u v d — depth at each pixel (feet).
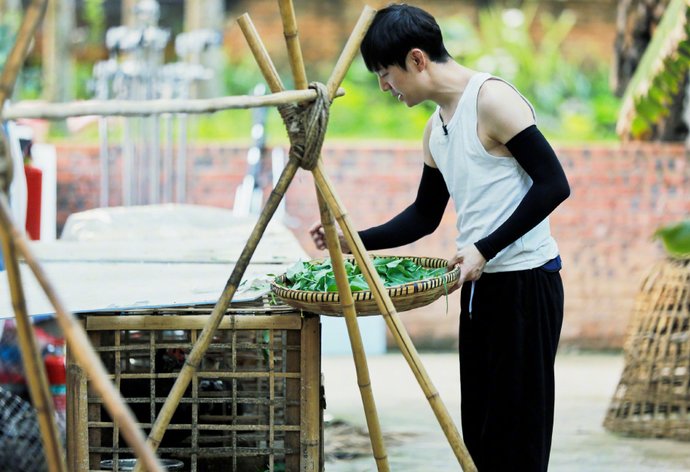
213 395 14.46
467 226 13.50
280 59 49.34
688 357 21.65
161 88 31.58
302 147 11.32
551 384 13.44
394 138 42.93
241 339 15.90
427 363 30.48
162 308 13.30
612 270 32.76
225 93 46.80
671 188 32.76
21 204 22.20
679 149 32.78
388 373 28.89
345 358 31.27
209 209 24.90
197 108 9.47
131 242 20.86
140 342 16.12
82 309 12.98
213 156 33.73
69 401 13.12
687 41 20.99
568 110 44.37
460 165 13.33
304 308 12.53
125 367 15.43
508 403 13.24
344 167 33.40
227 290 11.60
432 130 13.82
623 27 31.68
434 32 13.24
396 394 26.14
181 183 31.40
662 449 20.68
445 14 49.19
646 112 23.07
